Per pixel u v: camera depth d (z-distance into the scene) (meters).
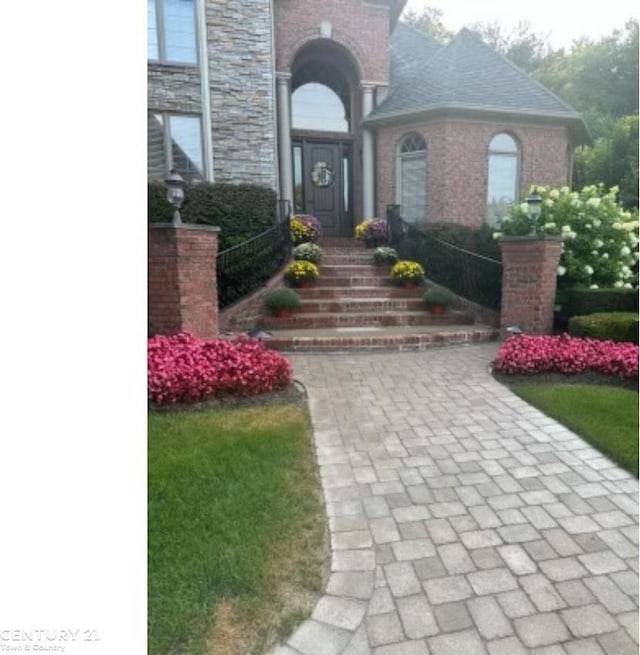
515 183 10.44
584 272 7.13
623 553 2.09
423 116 10.05
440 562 2.03
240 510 2.31
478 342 6.45
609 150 15.30
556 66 22.98
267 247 7.59
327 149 11.69
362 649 1.60
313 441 3.26
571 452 3.11
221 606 1.74
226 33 8.89
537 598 1.82
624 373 4.46
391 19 11.95
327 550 2.10
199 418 3.55
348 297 7.62
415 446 3.20
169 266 5.08
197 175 9.10
